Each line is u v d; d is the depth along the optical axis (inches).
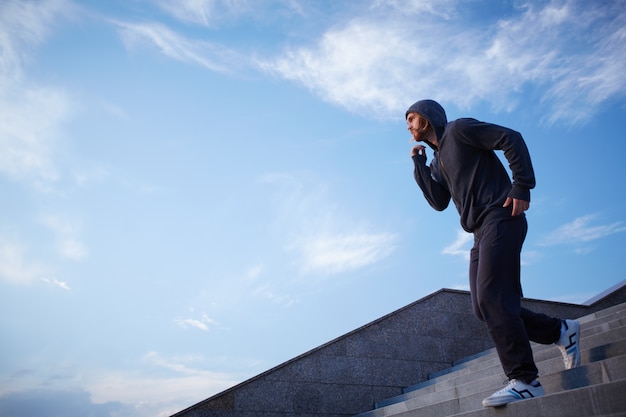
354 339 350.6
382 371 348.5
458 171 139.9
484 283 129.6
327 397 326.6
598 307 417.4
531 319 140.5
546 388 142.0
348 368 339.9
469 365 313.0
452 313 389.1
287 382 320.5
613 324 192.9
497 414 126.0
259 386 313.1
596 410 107.2
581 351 157.9
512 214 129.0
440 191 155.9
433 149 152.8
